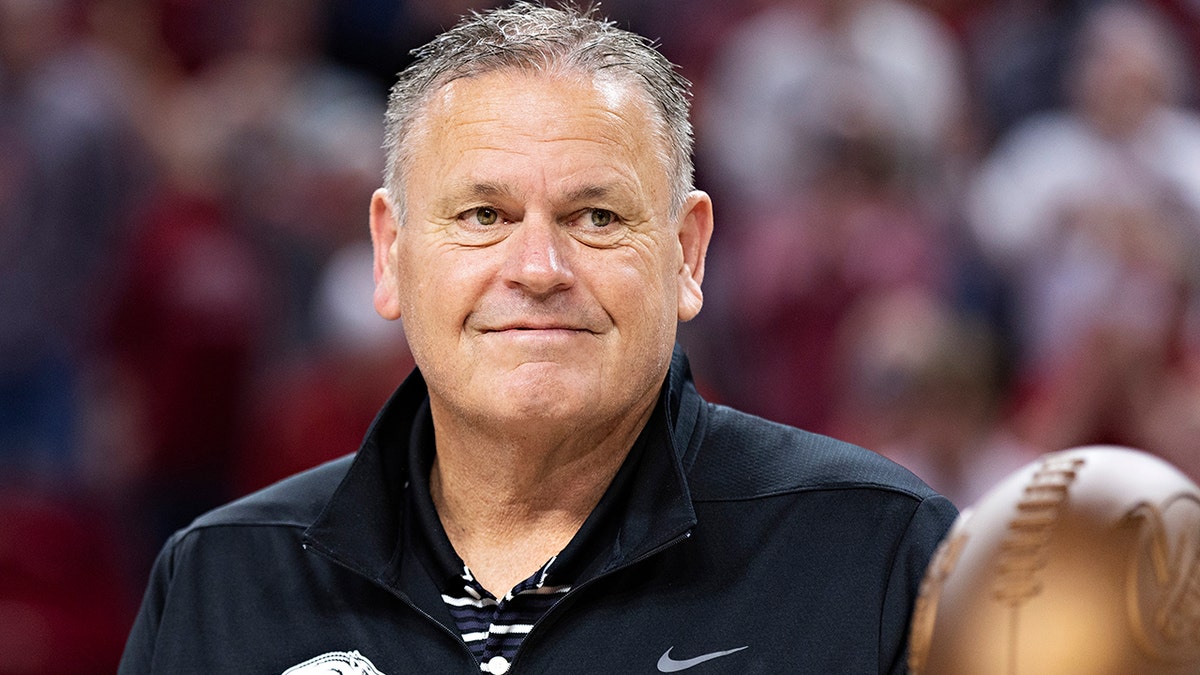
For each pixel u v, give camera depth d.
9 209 20.52
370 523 7.44
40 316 20.25
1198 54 24.64
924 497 7.29
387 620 7.33
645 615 7.06
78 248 20.81
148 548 19.98
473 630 7.25
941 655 5.07
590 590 7.12
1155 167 20.95
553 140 6.97
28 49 21.22
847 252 19.58
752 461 7.58
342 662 7.26
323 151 21.42
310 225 20.98
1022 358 19.64
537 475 7.38
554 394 6.93
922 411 15.42
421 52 7.53
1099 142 21.20
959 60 24.12
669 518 7.09
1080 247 19.81
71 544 15.62
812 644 6.96
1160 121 21.45
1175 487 5.07
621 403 7.05
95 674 15.26
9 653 14.81
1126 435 16.22
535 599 7.21
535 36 7.20
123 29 22.95
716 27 23.81
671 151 7.31
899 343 15.89
